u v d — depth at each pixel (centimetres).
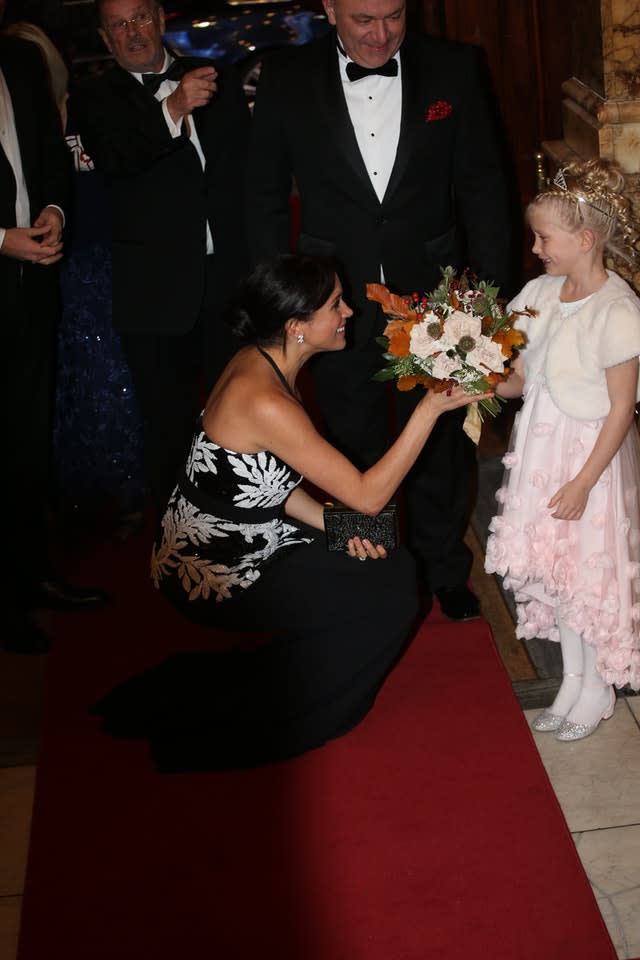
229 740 292
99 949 245
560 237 264
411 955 236
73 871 265
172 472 381
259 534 292
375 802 278
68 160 345
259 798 282
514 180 423
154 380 366
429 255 323
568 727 297
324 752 296
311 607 294
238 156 351
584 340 268
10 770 306
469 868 257
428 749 294
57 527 414
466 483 349
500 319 257
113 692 310
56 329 358
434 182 316
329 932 244
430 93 308
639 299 274
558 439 279
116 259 355
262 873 260
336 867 260
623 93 347
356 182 312
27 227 329
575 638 297
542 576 285
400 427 346
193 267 352
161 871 263
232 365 288
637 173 353
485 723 302
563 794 281
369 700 302
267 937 244
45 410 346
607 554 279
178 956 241
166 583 300
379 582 295
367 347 328
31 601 364
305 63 313
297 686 292
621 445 273
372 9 286
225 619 298
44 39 361
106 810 283
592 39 352
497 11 398
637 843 264
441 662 328
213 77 328
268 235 322
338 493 279
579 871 254
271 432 275
